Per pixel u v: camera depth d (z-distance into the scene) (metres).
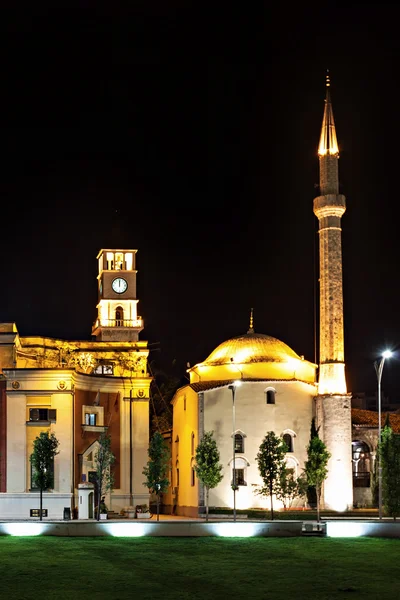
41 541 67.62
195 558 62.12
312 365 104.88
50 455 82.62
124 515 96.06
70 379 91.19
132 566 59.72
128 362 109.88
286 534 71.06
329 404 98.25
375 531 70.88
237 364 101.44
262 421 97.81
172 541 68.19
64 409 90.75
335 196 102.62
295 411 98.69
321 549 65.12
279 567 59.78
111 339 122.75
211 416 97.94
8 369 90.81
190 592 53.88
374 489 101.38
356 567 59.78
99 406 96.81
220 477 90.50
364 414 109.62
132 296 124.75
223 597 52.91
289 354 103.50
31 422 90.12
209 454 90.31
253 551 64.44
